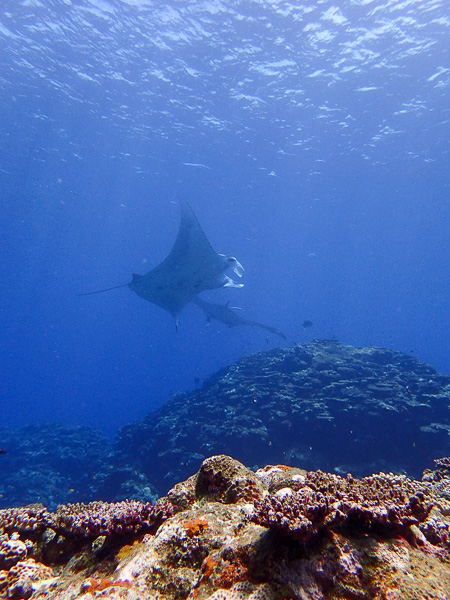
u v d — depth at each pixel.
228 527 2.02
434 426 8.02
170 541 1.95
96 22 14.01
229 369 13.27
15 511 2.79
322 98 18.41
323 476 2.35
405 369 10.74
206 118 20.48
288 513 1.73
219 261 12.55
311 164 25.97
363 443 8.30
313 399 9.50
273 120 20.42
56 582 2.08
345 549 1.70
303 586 1.52
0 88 18.09
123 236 49.56
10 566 2.26
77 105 19.48
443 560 1.85
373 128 21.17
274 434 9.12
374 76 16.73
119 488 9.59
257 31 14.23
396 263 83.12
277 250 63.88
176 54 15.61
